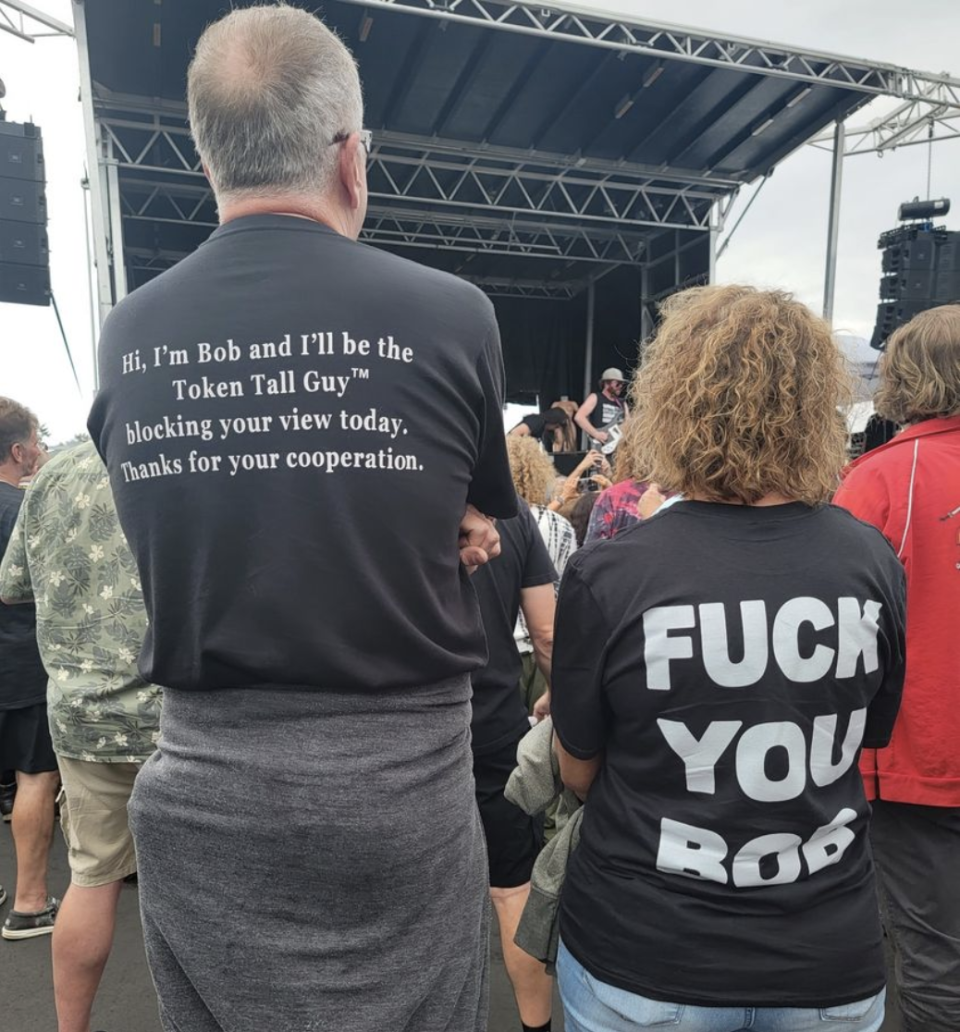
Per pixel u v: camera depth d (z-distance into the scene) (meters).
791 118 7.19
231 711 0.90
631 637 1.00
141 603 1.81
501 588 1.88
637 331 10.40
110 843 1.83
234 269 0.93
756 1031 0.98
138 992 2.29
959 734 1.53
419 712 0.94
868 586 1.02
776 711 0.96
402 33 6.11
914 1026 1.62
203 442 0.89
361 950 0.89
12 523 2.97
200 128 0.98
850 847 1.02
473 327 0.97
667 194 8.78
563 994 1.11
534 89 6.88
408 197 8.12
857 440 2.81
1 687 2.46
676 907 0.97
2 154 5.33
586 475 6.79
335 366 0.89
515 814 1.90
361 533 0.88
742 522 1.03
